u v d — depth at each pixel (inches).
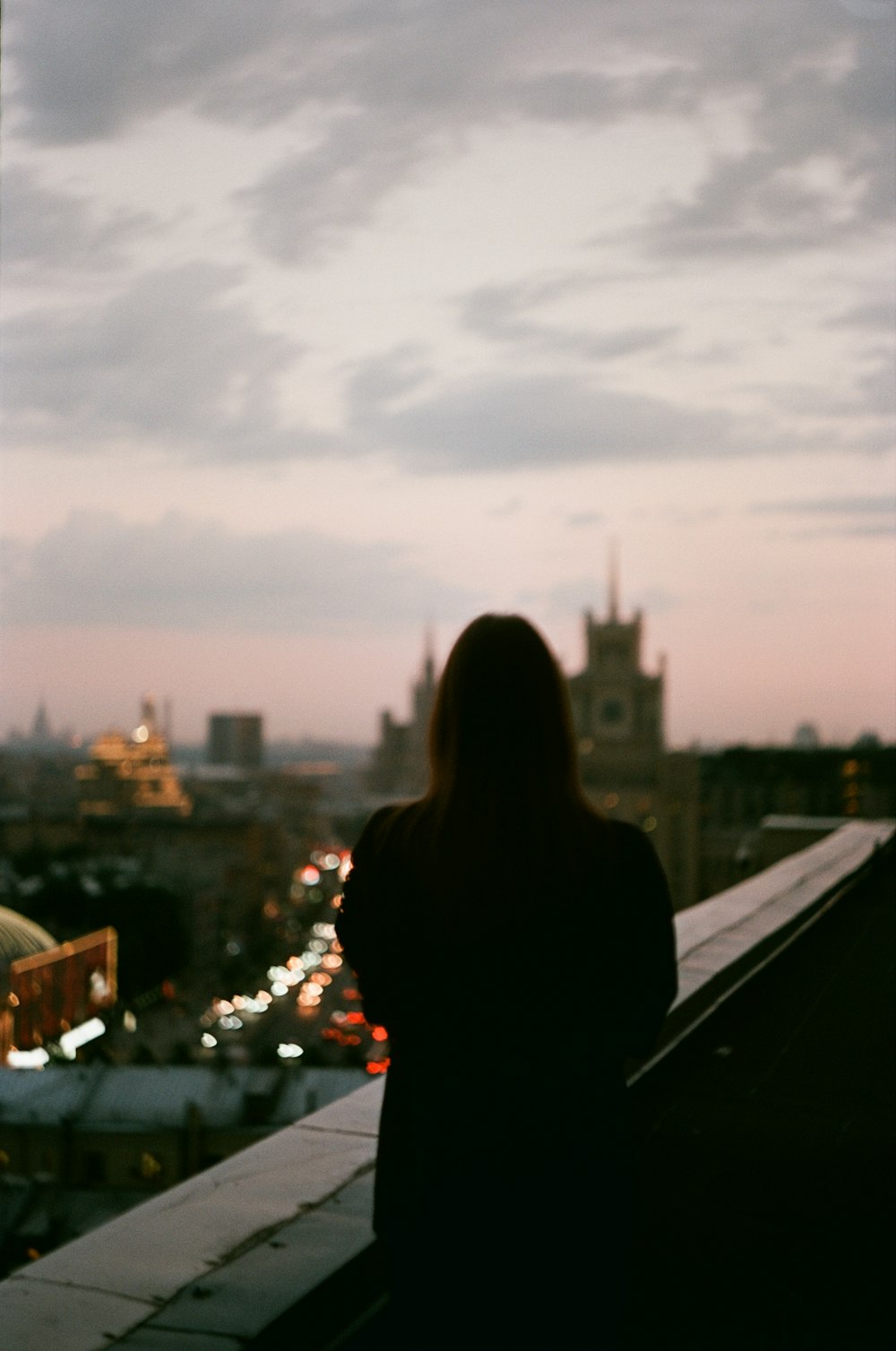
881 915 502.3
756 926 421.1
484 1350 102.7
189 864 6683.1
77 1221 2226.9
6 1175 2297.0
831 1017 338.6
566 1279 102.9
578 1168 104.0
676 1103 268.2
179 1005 5433.1
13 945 4131.4
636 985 106.7
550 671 114.2
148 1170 2322.8
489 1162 104.0
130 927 5324.8
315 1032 4776.1
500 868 108.0
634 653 6678.2
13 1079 2571.4
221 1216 155.7
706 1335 169.3
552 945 105.9
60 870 5925.2
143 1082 2517.2
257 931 7662.4
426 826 112.6
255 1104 2399.1
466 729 113.0
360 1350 139.4
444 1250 104.3
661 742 6432.1
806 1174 227.5
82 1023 4411.9
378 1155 112.4
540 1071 105.0
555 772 111.7
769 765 5191.9
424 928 108.9
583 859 108.0
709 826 5452.8
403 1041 110.0
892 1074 288.0
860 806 2074.3
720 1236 201.2
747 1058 301.4
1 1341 124.0
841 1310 177.2
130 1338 125.1
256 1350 125.8
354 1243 147.6
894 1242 199.5
